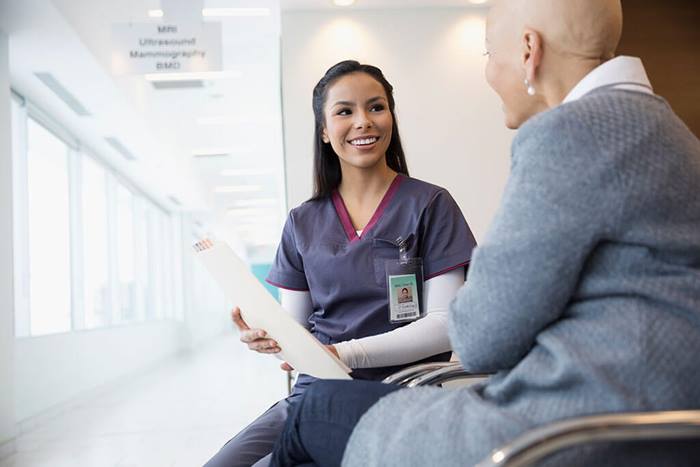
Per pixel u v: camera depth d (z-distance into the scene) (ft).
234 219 70.69
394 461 3.04
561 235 2.88
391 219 5.99
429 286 5.94
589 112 3.01
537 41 3.55
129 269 42.98
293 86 19.08
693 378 2.76
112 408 23.02
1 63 18.84
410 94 19.35
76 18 19.20
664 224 2.91
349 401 3.51
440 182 19.21
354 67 6.20
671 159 2.97
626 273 2.91
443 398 3.19
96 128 29.53
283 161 19.86
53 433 18.62
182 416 19.49
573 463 2.70
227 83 27.22
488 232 3.16
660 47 15.19
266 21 20.98
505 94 3.83
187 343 62.18
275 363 36.94
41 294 25.41
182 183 45.70
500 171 19.25
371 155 6.03
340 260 5.90
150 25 17.57
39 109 26.37
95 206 34.88
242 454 5.09
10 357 17.75
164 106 29.45
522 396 3.00
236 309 5.20
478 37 19.54
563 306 2.96
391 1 19.04
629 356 2.77
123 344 35.81
